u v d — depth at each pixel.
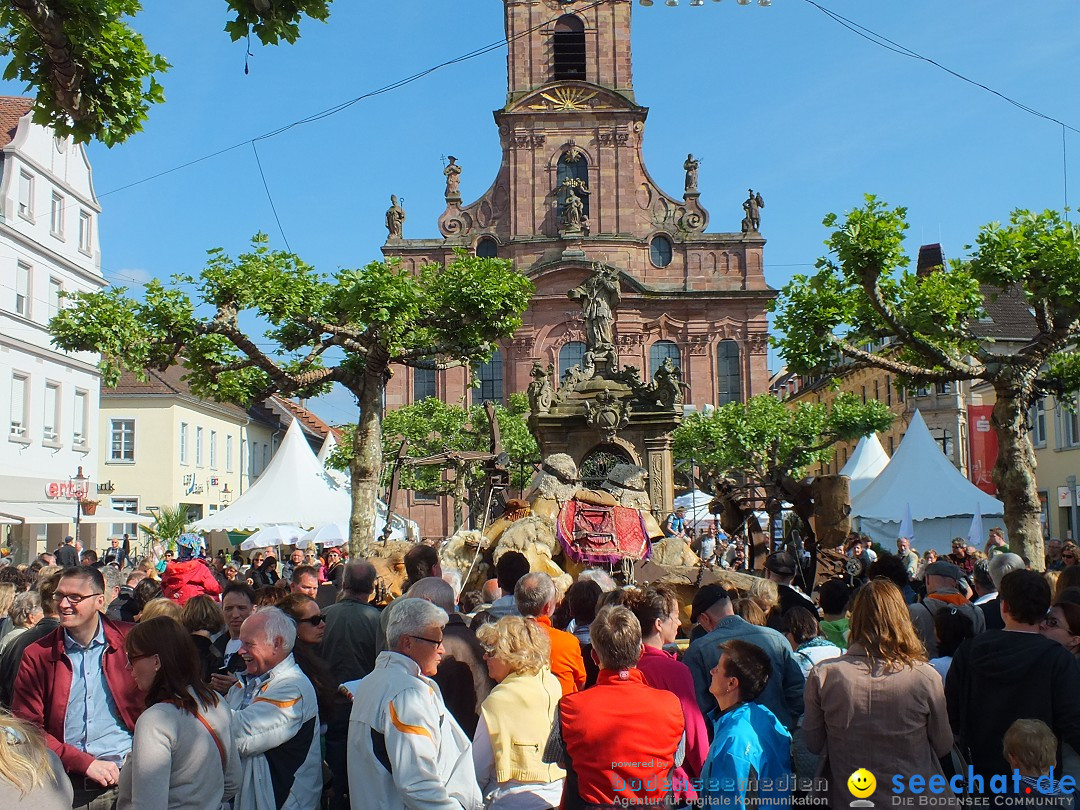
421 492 55.66
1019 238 19.41
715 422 49.44
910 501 28.58
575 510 15.50
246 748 5.95
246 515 26.64
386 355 21.77
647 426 20.27
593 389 20.94
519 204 59.56
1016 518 19.42
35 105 9.16
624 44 60.34
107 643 6.71
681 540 16.12
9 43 9.05
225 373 23.33
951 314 19.72
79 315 20.39
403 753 5.47
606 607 5.93
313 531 31.19
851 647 5.80
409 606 5.91
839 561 19.39
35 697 6.49
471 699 7.09
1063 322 19.48
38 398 38.81
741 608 8.04
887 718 5.53
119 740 6.59
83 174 43.06
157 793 5.17
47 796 4.03
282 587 9.66
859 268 19.88
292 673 6.28
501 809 5.90
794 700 7.01
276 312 21.56
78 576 6.56
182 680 5.48
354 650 8.23
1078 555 15.86
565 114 59.62
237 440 63.03
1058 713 5.91
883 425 49.66
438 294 23.16
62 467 40.81
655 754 5.42
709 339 59.38
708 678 7.14
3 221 36.06
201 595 8.20
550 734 6.04
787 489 19.50
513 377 58.25
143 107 9.36
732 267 59.97
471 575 15.80
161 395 51.47
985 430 50.94
